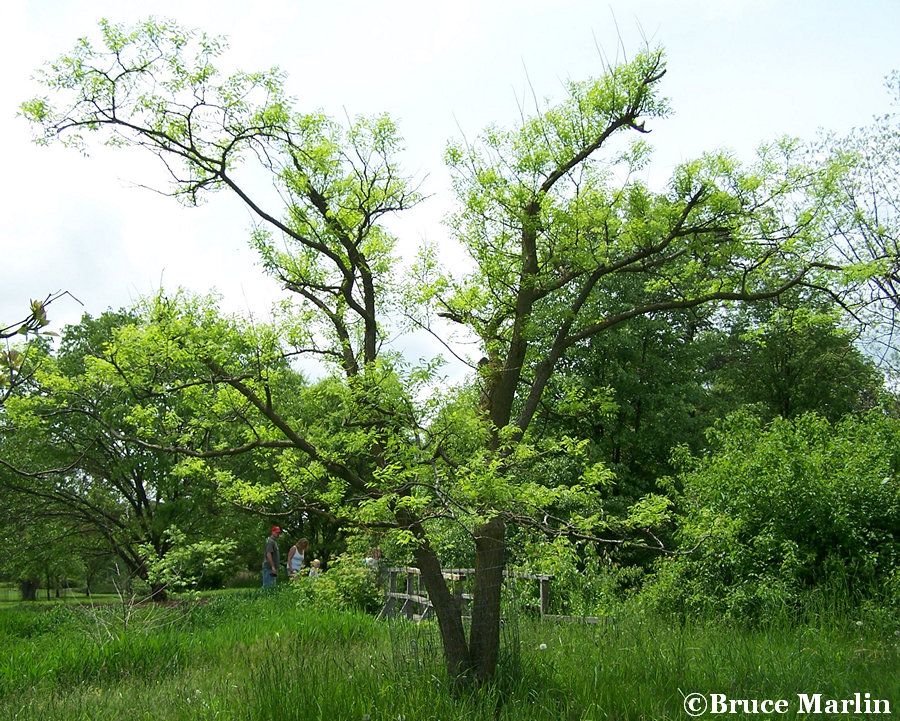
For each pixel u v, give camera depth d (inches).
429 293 344.2
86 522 890.1
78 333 818.8
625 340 766.5
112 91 295.4
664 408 813.9
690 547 441.7
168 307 283.9
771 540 413.7
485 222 351.9
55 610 584.7
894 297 409.4
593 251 360.2
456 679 275.7
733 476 452.4
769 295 348.2
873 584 390.6
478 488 269.7
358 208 335.3
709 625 381.4
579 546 534.6
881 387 864.9
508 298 350.3
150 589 544.4
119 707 290.8
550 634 371.6
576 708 260.5
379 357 295.6
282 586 639.1
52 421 757.3
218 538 775.1
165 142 305.1
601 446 796.6
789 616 384.5
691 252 362.0
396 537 295.6
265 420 326.6
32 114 291.6
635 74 346.3
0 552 863.1
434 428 293.0
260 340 293.1
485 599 290.5
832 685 273.1
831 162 369.1
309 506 304.5
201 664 368.8
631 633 356.2
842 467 436.5
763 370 1090.1
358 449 295.6
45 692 318.7
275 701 260.1
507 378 334.0
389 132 337.7
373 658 314.7
